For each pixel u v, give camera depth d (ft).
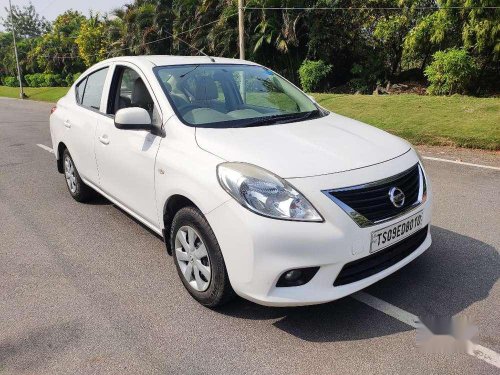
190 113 11.85
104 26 122.42
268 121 12.08
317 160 9.67
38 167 25.57
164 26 84.12
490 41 47.78
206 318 10.42
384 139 11.48
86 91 16.84
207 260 10.34
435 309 10.39
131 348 9.48
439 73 50.88
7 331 10.15
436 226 15.02
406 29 59.16
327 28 63.41
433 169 21.98
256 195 9.03
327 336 9.64
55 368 8.96
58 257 13.78
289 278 9.18
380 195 9.50
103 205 18.31
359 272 9.57
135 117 11.57
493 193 18.16
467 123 29.14
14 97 119.85
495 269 12.07
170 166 10.89
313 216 8.90
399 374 8.47
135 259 13.48
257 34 65.46
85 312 10.81
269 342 9.53
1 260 13.70
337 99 43.24
